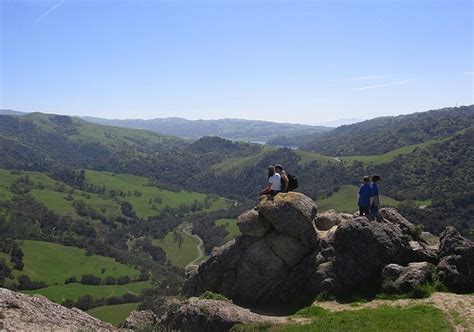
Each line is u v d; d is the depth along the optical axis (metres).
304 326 17.97
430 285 20.61
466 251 20.97
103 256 141.75
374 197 24.28
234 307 21.00
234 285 24.44
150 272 129.50
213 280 25.30
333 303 21.08
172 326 20.73
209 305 20.66
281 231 24.33
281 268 23.92
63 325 17.77
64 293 105.50
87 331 16.98
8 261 118.19
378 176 24.66
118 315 92.00
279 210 24.12
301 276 23.05
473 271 20.48
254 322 19.47
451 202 97.56
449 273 20.61
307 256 24.00
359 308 19.86
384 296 20.52
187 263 138.25
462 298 19.33
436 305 18.80
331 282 21.81
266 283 23.64
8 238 135.62
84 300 101.00
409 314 17.89
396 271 21.05
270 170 26.62
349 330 16.91
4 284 103.12
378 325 17.16
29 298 19.64
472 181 114.25
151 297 99.00
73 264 128.88
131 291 111.88
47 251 134.62
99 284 117.62
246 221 24.70
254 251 24.44
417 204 105.12
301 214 24.05
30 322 16.98
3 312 17.20
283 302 22.88
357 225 22.33
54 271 121.12
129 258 142.12
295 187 27.14
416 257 22.22
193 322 20.19
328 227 27.02
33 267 120.44
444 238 22.27
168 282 115.12
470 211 91.38
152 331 19.55
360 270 21.77
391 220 25.03
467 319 17.12
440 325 16.56
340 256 22.28
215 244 144.88
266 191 26.39
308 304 21.73
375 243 21.92
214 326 19.80
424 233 25.92
